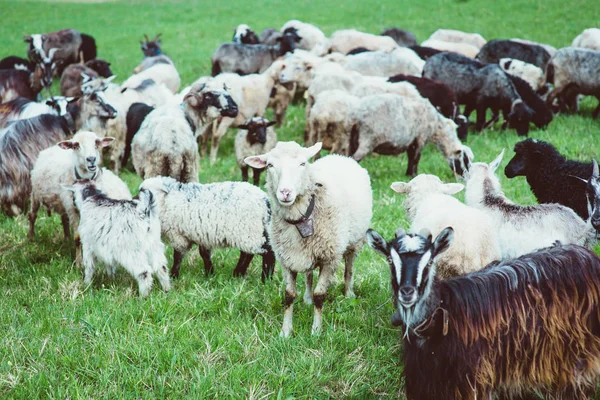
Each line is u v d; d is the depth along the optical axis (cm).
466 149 1121
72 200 820
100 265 793
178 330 630
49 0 3866
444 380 451
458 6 3038
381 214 953
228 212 746
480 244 588
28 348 598
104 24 3041
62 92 1692
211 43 2541
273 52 1895
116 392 542
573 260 468
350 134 1140
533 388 478
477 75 1462
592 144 1232
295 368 571
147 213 709
